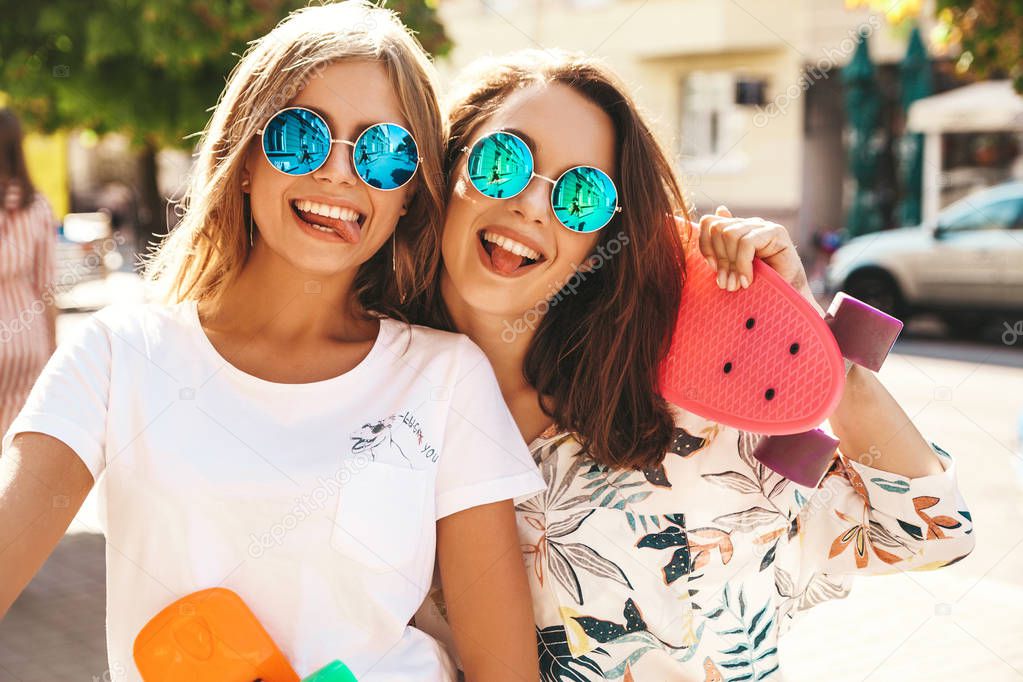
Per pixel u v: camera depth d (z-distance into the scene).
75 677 3.13
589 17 17.19
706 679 1.60
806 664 3.28
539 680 1.55
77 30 6.48
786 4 16.05
